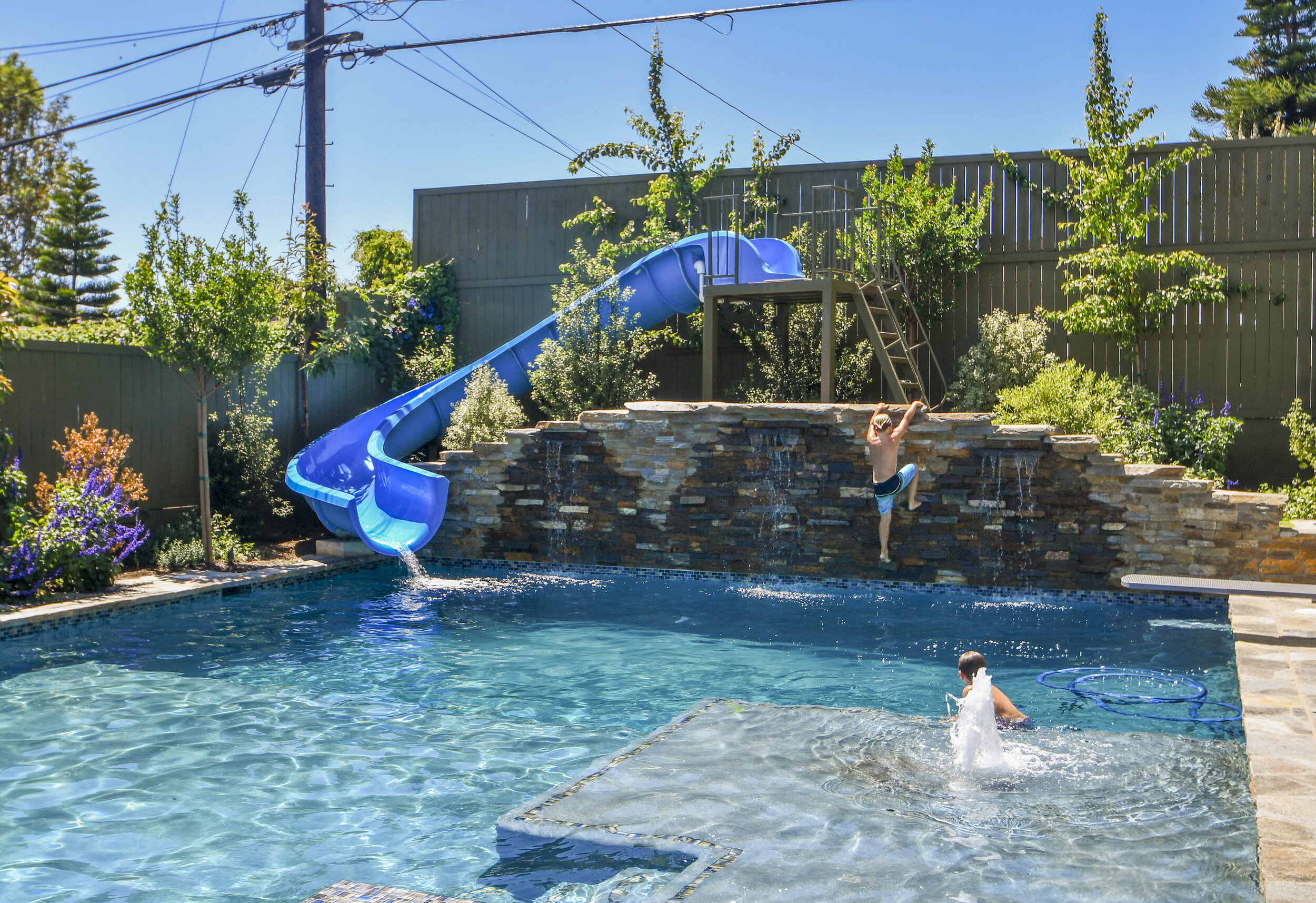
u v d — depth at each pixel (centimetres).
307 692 813
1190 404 1611
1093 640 987
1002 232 1700
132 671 874
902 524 1276
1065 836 494
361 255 2000
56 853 517
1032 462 1225
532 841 505
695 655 932
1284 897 374
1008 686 820
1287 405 1567
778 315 1777
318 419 1711
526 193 1966
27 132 4747
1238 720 729
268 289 1276
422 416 1636
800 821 514
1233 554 1162
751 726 689
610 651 948
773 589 1277
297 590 1253
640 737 702
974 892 430
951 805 538
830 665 894
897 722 696
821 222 1811
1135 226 1551
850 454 1290
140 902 464
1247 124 4178
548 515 1427
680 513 1368
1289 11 4056
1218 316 1595
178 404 1418
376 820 557
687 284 1711
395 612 1125
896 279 1703
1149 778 582
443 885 475
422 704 780
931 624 1064
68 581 1111
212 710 763
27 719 739
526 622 1073
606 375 1598
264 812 568
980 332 1609
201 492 1289
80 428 1280
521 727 723
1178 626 1052
